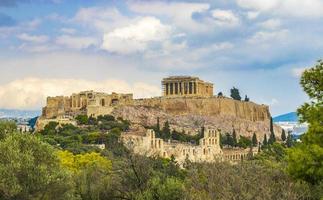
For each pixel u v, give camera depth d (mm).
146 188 82062
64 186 76750
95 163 116375
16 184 68688
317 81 61469
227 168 78062
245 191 61719
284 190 62062
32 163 72188
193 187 72750
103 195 88625
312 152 58156
